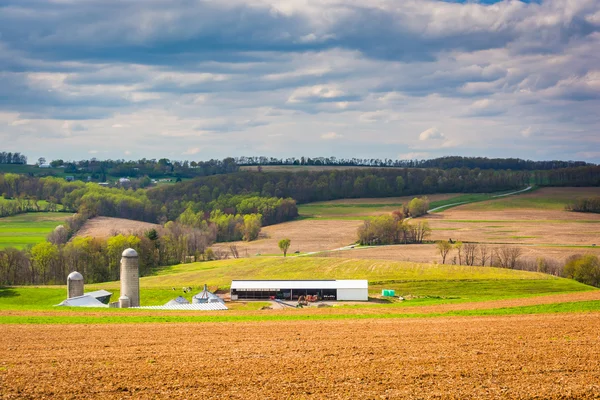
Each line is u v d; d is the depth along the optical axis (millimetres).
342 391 32406
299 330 50312
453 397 31359
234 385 33562
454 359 38938
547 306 61156
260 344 44500
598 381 33781
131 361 39156
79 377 35281
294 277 129000
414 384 33531
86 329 50844
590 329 48406
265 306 97625
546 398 31203
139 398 31469
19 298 108812
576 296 69812
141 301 106312
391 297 106500
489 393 31922
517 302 66750
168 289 113500
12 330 50094
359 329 50531
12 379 34906
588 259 135125
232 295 107438
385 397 31406
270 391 32469
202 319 57156
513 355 39781
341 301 104250
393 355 40375
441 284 115438
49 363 38719
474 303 68000
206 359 39625
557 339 44781
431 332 48531
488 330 48938
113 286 120062
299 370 36562
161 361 39125
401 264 139000
